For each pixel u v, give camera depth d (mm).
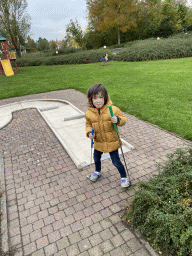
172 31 37844
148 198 2312
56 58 25094
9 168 4047
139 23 39188
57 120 6477
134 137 4969
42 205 3029
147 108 6711
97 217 2748
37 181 3592
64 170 3855
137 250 2270
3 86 12625
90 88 2611
